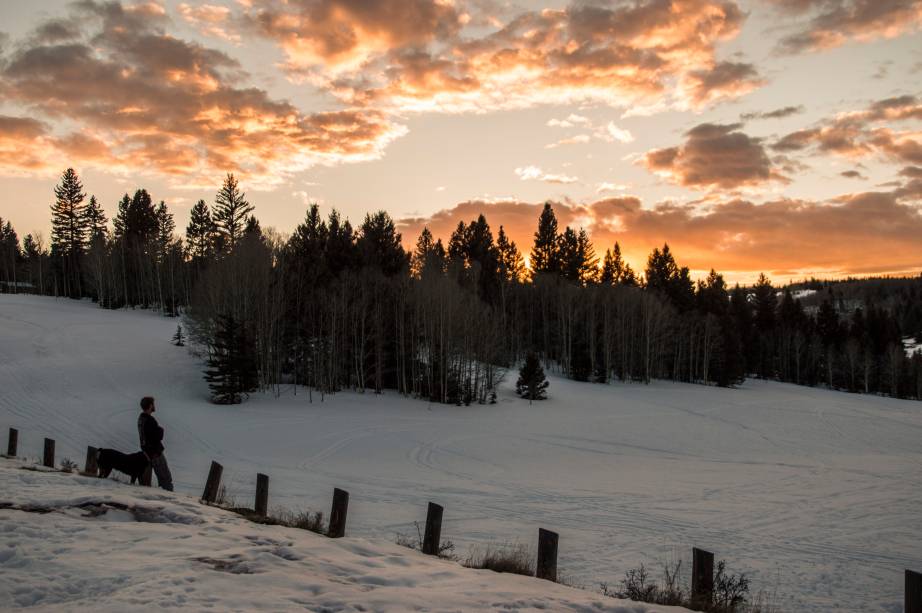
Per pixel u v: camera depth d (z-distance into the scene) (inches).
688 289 4685.0
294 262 2733.8
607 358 3346.5
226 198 3604.8
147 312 3804.1
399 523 672.4
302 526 459.2
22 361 2210.9
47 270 4977.9
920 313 6855.3
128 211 4793.3
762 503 963.3
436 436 1641.2
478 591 294.5
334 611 247.8
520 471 1223.5
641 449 1664.6
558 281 3986.2
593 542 662.5
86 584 267.9
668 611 289.0
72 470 663.1
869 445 1935.3
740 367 3853.3
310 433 1561.3
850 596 531.5
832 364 4623.5
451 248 4463.6
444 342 2453.2
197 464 1112.2
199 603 245.3
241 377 2031.3
